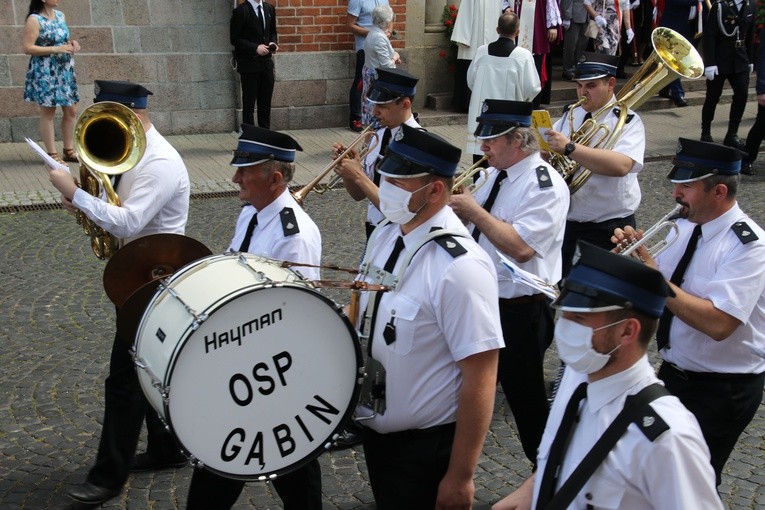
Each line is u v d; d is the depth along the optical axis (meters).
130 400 4.09
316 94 11.98
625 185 5.36
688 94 13.91
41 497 4.24
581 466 2.27
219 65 11.57
